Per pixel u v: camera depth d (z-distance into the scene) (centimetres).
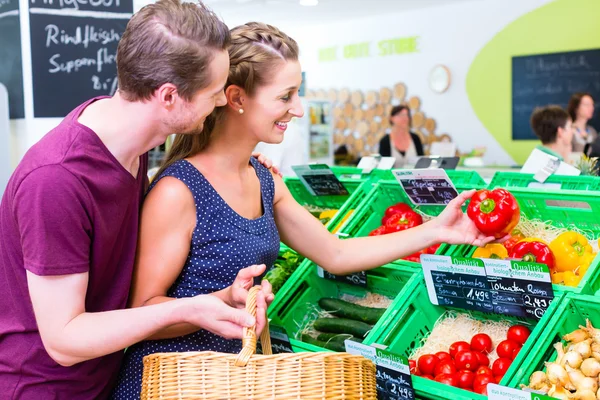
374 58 1013
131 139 141
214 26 135
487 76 877
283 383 129
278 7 891
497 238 192
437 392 173
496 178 261
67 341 132
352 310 228
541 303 179
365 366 143
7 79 338
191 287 166
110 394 168
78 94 346
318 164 275
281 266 258
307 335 230
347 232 253
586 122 750
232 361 130
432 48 933
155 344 164
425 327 212
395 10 942
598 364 154
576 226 217
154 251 160
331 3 877
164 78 131
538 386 159
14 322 143
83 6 343
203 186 164
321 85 1102
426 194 233
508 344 190
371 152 1038
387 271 229
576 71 789
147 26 131
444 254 219
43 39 333
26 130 335
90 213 136
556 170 251
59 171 131
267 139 171
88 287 145
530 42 828
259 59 161
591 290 177
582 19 777
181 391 131
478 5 873
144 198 164
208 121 168
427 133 955
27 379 145
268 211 182
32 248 130
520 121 849
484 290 191
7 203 138
